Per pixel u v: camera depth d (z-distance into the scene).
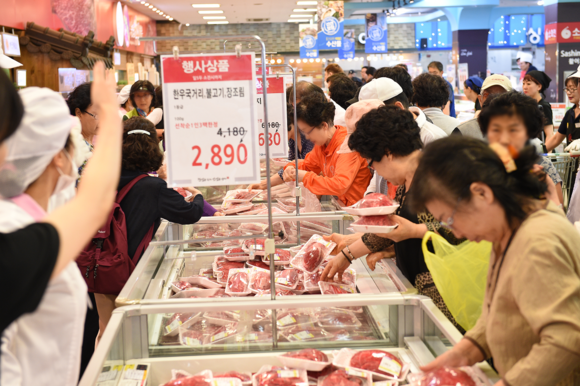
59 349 1.12
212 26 19.56
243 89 1.66
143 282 1.89
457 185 1.02
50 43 7.60
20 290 0.75
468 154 1.03
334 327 1.63
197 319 1.63
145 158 2.49
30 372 1.07
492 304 1.13
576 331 0.96
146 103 5.67
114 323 1.48
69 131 1.09
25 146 0.96
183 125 1.66
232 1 13.42
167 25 19.11
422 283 1.78
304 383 1.38
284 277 2.06
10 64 4.69
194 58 1.64
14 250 0.74
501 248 1.12
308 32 16.34
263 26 19.72
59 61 7.85
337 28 15.59
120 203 2.44
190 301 1.65
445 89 3.42
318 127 3.01
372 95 3.03
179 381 1.38
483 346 1.25
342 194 2.85
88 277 2.32
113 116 0.92
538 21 21.83
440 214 1.08
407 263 1.84
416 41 21.92
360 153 1.81
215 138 1.67
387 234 1.70
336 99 5.04
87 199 0.85
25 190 1.10
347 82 5.08
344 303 1.63
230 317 1.64
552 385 0.98
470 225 1.06
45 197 1.12
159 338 1.61
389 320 1.62
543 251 1.00
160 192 2.45
